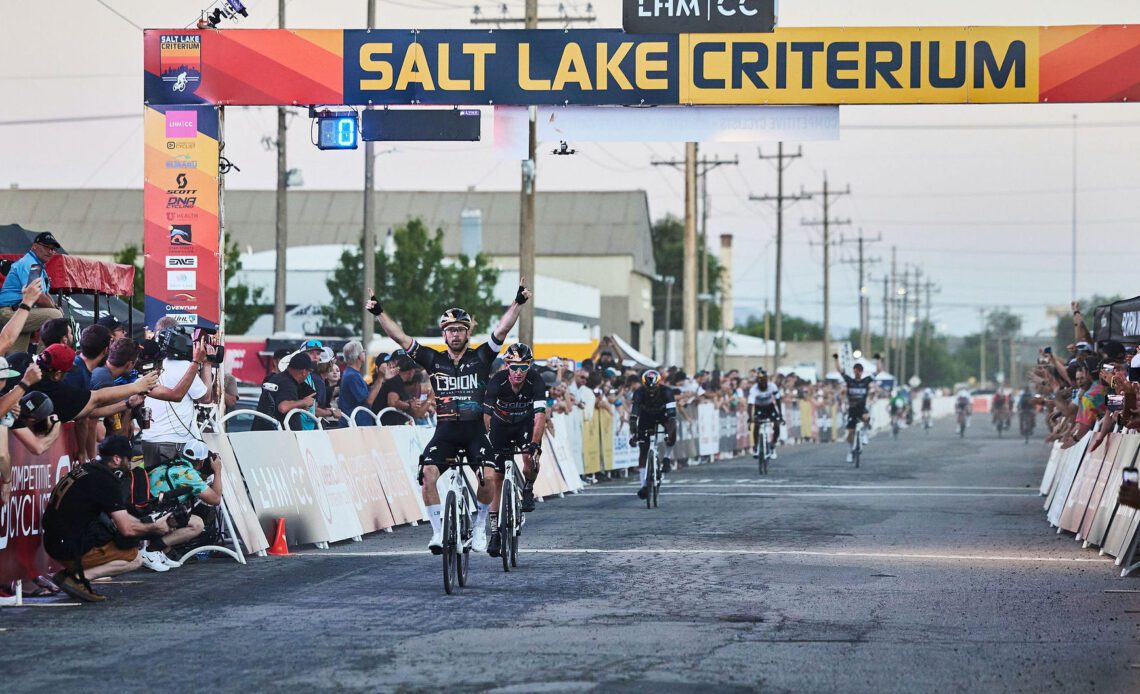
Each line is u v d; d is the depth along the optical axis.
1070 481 32.75
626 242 175.38
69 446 21.91
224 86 34.06
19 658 15.88
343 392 34.53
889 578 23.28
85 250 173.88
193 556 25.86
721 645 16.72
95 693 13.96
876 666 15.41
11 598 20.16
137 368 26.50
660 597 20.92
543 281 131.38
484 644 16.77
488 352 21.94
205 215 33.81
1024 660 15.84
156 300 33.66
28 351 25.64
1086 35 34.03
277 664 15.46
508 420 24.58
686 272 82.31
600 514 36.72
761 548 28.09
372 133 34.84
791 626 18.19
